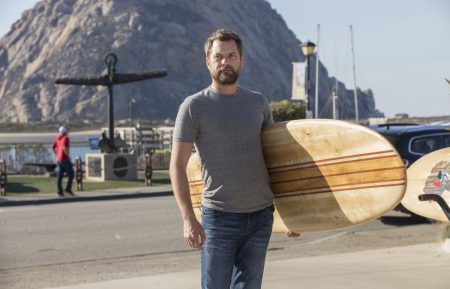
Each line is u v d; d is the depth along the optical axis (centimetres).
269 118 484
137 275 902
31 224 1464
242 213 457
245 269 471
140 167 3219
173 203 1873
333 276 809
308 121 473
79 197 2027
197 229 449
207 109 455
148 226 1393
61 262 1027
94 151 3838
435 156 608
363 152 454
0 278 909
